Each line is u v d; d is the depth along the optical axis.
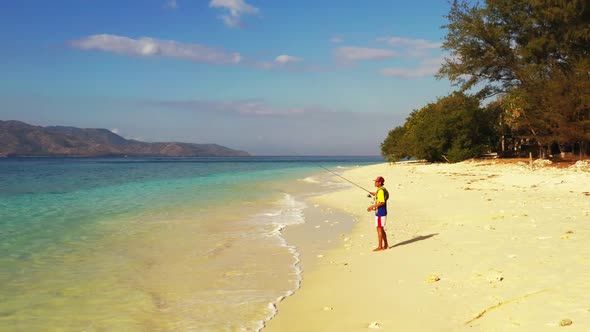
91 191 24.59
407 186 23.67
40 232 11.49
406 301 5.73
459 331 4.62
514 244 8.20
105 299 6.31
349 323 5.17
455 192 19.19
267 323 5.38
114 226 12.55
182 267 8.12
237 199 20.41
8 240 10.38
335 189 26.19
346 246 9.78
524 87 37.09
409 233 10.66
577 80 31.62
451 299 5.60
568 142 33.97
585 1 33.84
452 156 44.06
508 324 4.60
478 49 39.00
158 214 15.12
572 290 5.38
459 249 8.27
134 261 8.52
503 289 5.71
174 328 5.26
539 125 33.88
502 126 42.47
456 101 44.16
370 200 18.91
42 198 20.50
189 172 52.03
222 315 5.68
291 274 7.66
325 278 7.28
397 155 55.88
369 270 7.52
